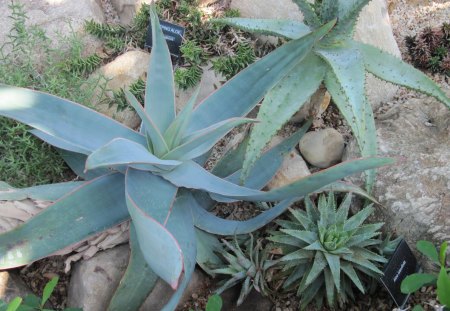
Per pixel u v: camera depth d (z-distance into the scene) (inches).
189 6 42.4
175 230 31.0
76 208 30.6
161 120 33.0
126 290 30.2
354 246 32.4
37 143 36.3
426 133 37.4
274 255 34.0
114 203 31.6
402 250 32.1
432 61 42.6
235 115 33.2
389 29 42.4
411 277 27.1
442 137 36.9
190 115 31.0
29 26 40.3
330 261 30.9
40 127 30.5
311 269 31.1
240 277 32.3
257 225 32.8
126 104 39.0
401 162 35.3
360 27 40.6
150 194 30.9
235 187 31.1
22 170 36.0
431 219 33.3
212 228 33.3
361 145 31.7
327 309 33.6
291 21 36.3
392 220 34.3
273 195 29.9
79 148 32.9
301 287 31.7
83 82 37.8
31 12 41.5
